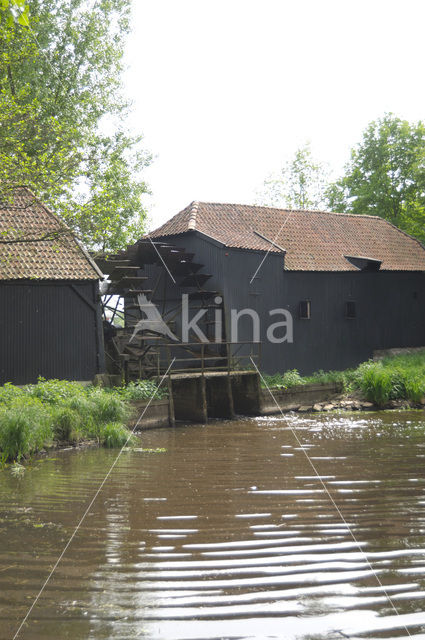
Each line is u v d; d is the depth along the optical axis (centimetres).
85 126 2736
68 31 2736
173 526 764
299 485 984
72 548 685
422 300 2734
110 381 1803
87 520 793
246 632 491
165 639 480
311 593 562
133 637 482
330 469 1105
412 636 484
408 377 2086
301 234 2545
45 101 2541
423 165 3372
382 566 625
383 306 2580
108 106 2912
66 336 1753
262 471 1097
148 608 532
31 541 709
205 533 736
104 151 2784
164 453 1295
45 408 1366
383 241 2772
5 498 907
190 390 1867
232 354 2094
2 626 500
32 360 1698
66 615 520
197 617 516
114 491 952
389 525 762
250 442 1430
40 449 1276
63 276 1722
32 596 557
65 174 1611
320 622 507
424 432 1529
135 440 1423
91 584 584
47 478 1046
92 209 1570
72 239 1644
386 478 1024
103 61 2827
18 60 2288
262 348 2184
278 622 507
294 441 1428
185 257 2112
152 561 643
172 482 1014
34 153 1733
